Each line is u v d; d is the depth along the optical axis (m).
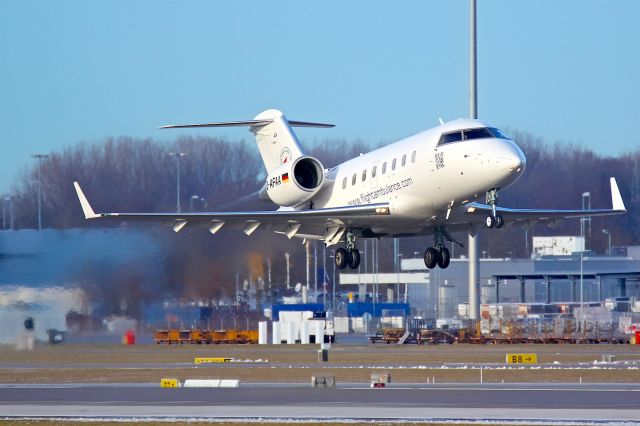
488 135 107.19
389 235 126.00
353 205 122.19
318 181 125.25
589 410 81.75
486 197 108.50
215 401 91.44
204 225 124.38
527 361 137.00
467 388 101.81
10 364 136.50
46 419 79.25
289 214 119.81
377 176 118.19
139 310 142.00
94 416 81.06
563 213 125.94
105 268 141.12
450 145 107.69
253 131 136.38
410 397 92.81
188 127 132.75
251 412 82.31
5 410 86.06
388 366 131.38
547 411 81.19
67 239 141.12
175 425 75.12
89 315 140.38
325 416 78.88
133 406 88.12
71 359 139.25
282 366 133.38
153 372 125.56
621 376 114.12
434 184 109.88
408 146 114.19
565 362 137.62
